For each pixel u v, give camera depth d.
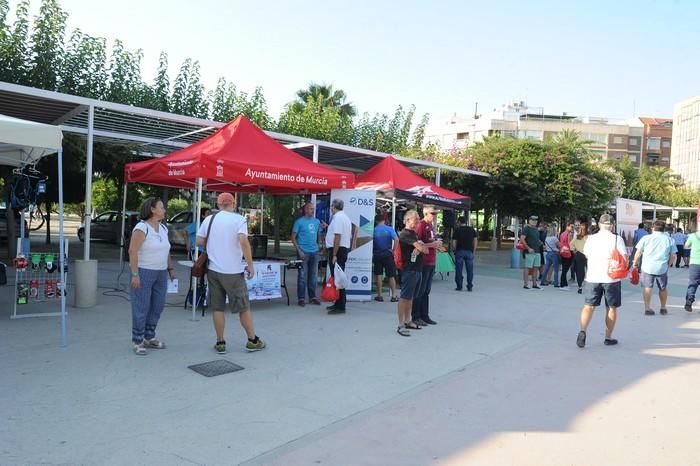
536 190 22.02
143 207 6.16
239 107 20.05
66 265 8.50
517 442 4.16
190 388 5.11
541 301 11.48
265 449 3.90
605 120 95.69
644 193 44.84
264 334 7.37
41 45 13.95
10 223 14.36
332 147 13.12
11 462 3.54
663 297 10.33
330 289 8.83
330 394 5.11
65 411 4.45
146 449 3.82
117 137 11.94
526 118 88.56
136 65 17.09
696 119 93.31
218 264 6.18
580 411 4.88
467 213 18.70
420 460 3.81
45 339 6.66
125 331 7.21
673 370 6.31
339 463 3.73
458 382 5.63
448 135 88.94
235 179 8.45
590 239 7.48
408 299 7.63
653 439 4.28
